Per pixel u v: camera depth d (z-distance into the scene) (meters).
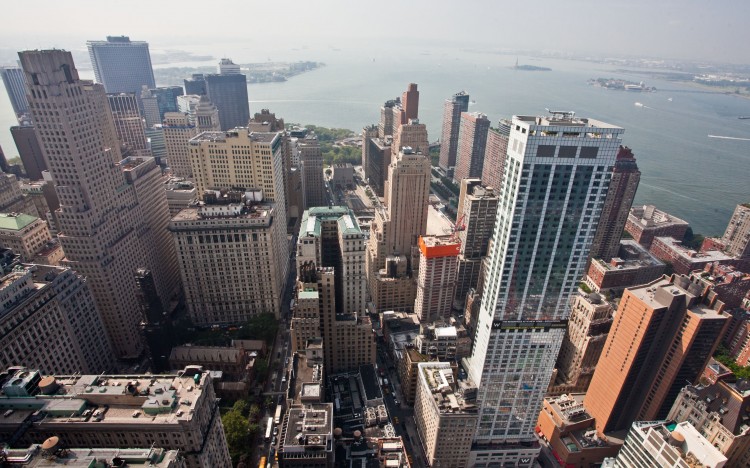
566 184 158.12
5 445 120.38
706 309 195.38
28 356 182.25
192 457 142.62
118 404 143.62
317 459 160.75
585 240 168.88
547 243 168.62
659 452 156.88
